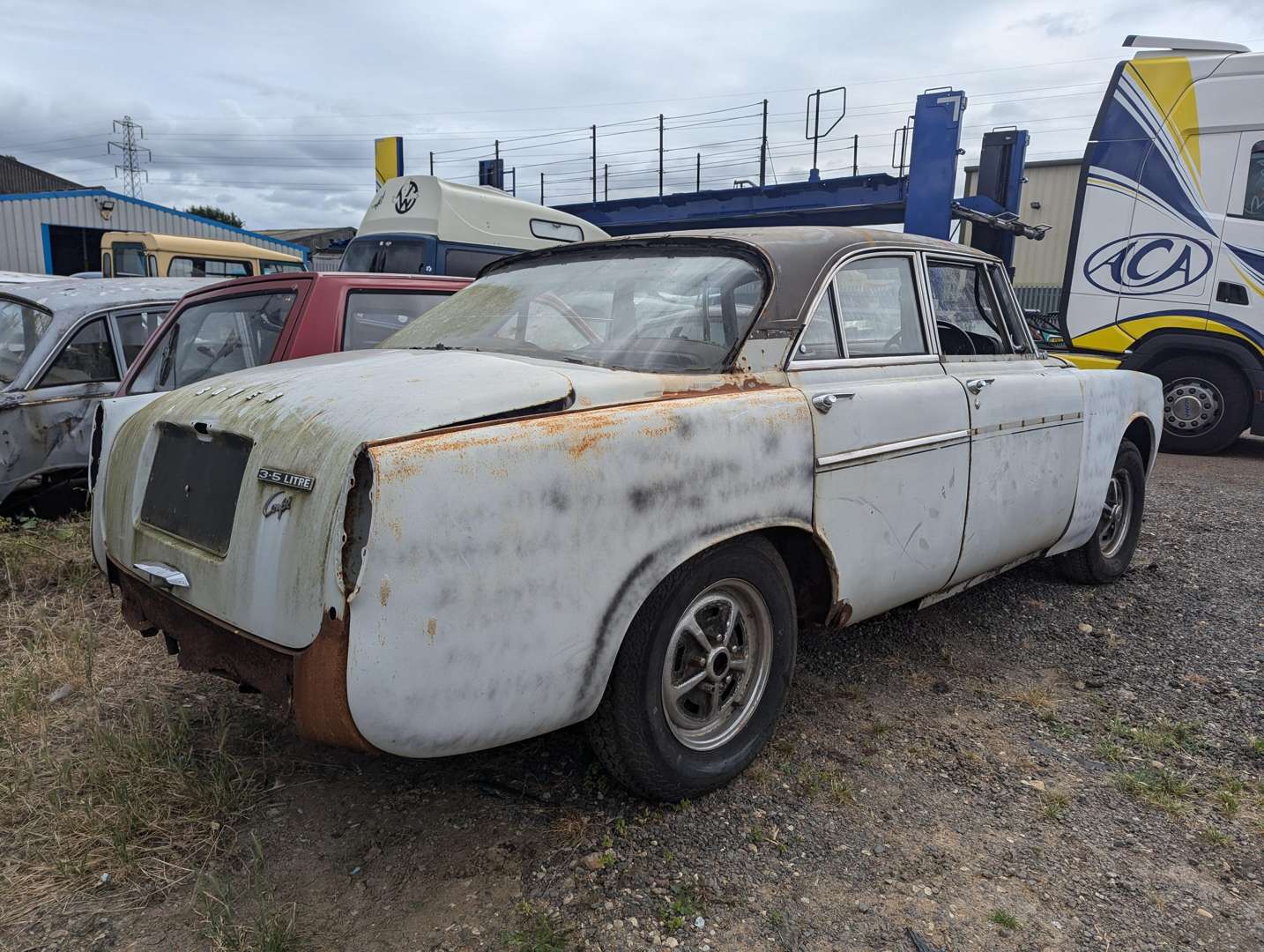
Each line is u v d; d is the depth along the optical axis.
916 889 2.26
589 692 2.24
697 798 2.62
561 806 2.59
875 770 2.82
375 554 1.86
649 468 2.27
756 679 2.78
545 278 3.31
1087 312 9.23
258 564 2.11
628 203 15.59
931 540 3.19
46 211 23.84
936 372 3.35
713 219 14.82
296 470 2.06
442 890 2.23
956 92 10.48
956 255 3.65
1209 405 8.85
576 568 2.14
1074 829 2.53
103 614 3.96
